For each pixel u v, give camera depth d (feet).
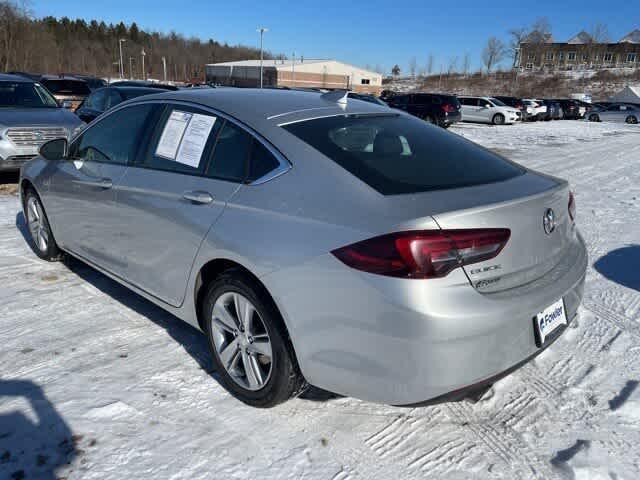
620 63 283.59
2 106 26.86
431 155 8.88
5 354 10.22
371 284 6.75
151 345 10.71
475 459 7.77
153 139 10.77
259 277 7.82
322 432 8.25
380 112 10.26
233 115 9.34
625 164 41.68
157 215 9.86
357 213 7.14
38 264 15.17
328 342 7.29
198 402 8.89
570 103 124.06
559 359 10.61
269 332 8.02
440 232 6.65
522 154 47.47
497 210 7.10
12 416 8.35
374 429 8.37
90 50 335.67
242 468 7.45
